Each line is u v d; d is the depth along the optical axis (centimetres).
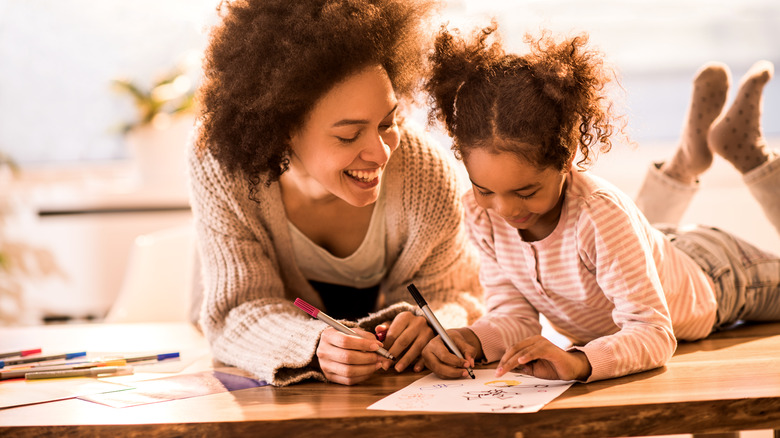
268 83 111
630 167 274
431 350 112
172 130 283
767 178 161
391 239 144
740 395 91
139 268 216
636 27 275
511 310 128
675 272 126
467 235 140
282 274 149
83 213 286
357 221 141
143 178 288
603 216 112
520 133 103
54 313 289
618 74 121
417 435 91
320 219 140
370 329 121
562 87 105
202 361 132
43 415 99
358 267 149
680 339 127
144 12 307
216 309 134
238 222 136
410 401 97
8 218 288
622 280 110
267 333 123
